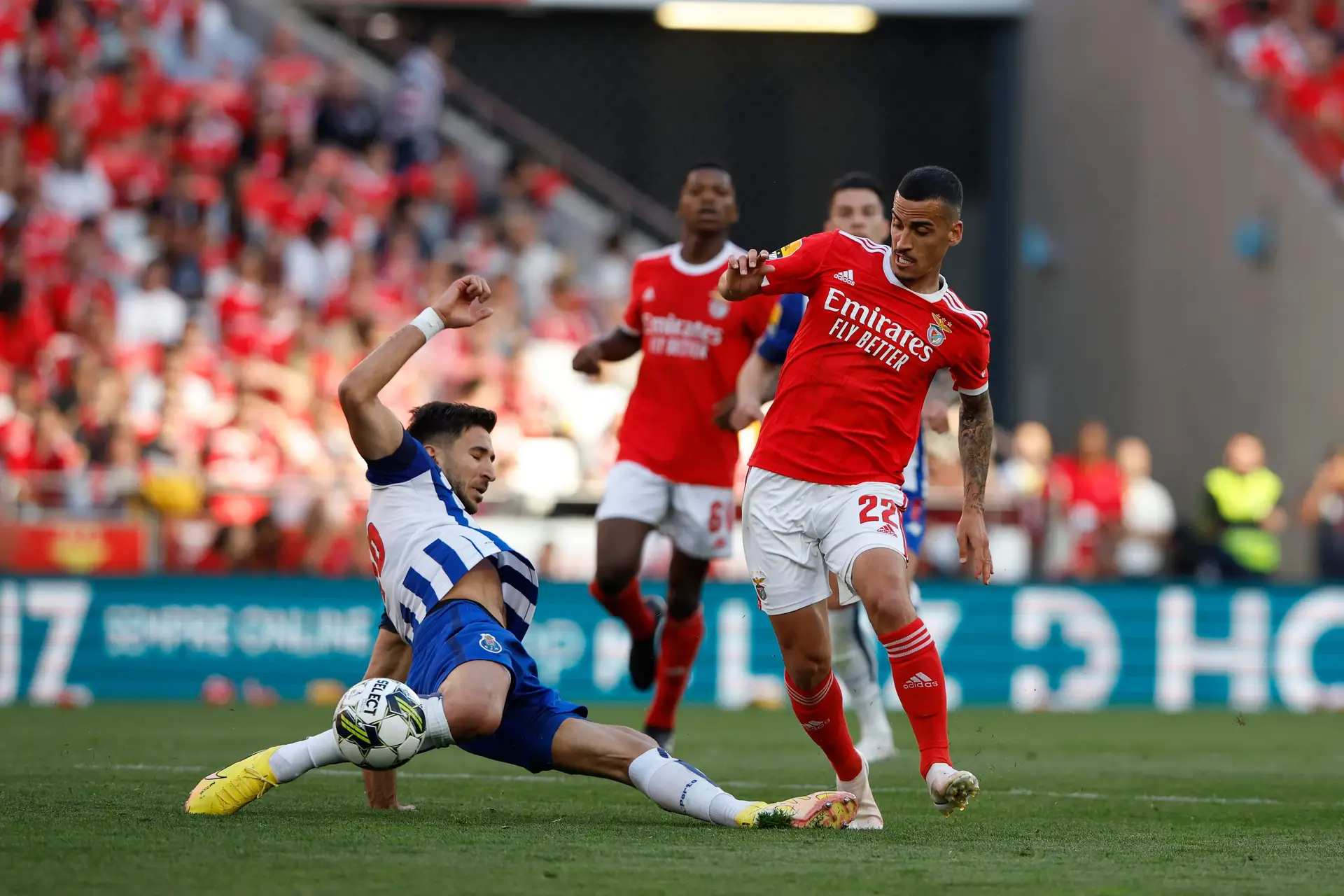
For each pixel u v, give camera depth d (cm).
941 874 1302
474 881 1209
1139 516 4747
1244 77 5603
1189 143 5716
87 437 4225
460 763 2388
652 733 2489
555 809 1766
